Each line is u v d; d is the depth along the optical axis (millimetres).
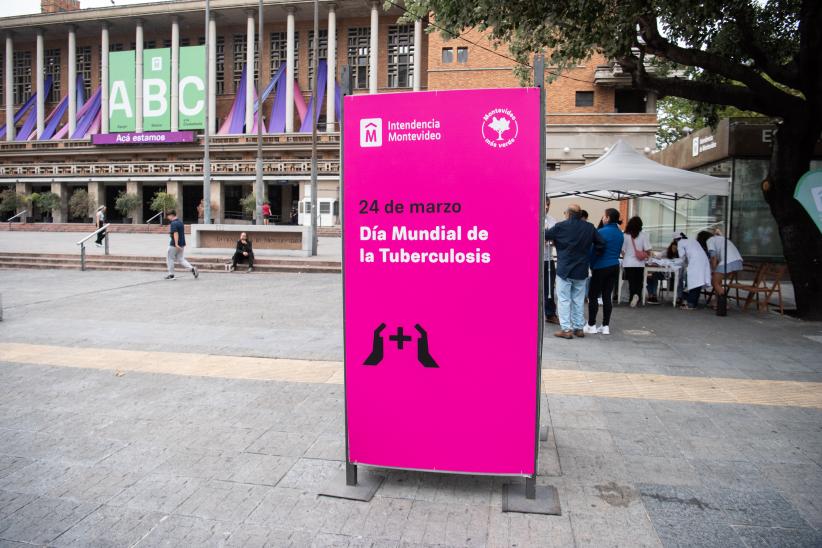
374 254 3480
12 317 9812
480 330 3387
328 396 5387
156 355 7000
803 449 4152
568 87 32531
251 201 38625
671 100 36562
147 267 17516
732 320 9266
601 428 4543
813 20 8641
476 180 3314
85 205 42062
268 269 16875
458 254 3371
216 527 3189
